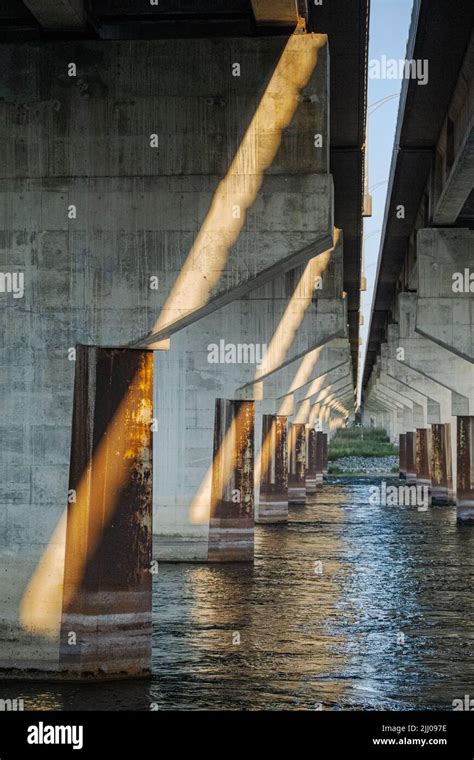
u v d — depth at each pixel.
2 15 20.73
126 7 20.72
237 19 20.78
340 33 26.14
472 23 25.17
